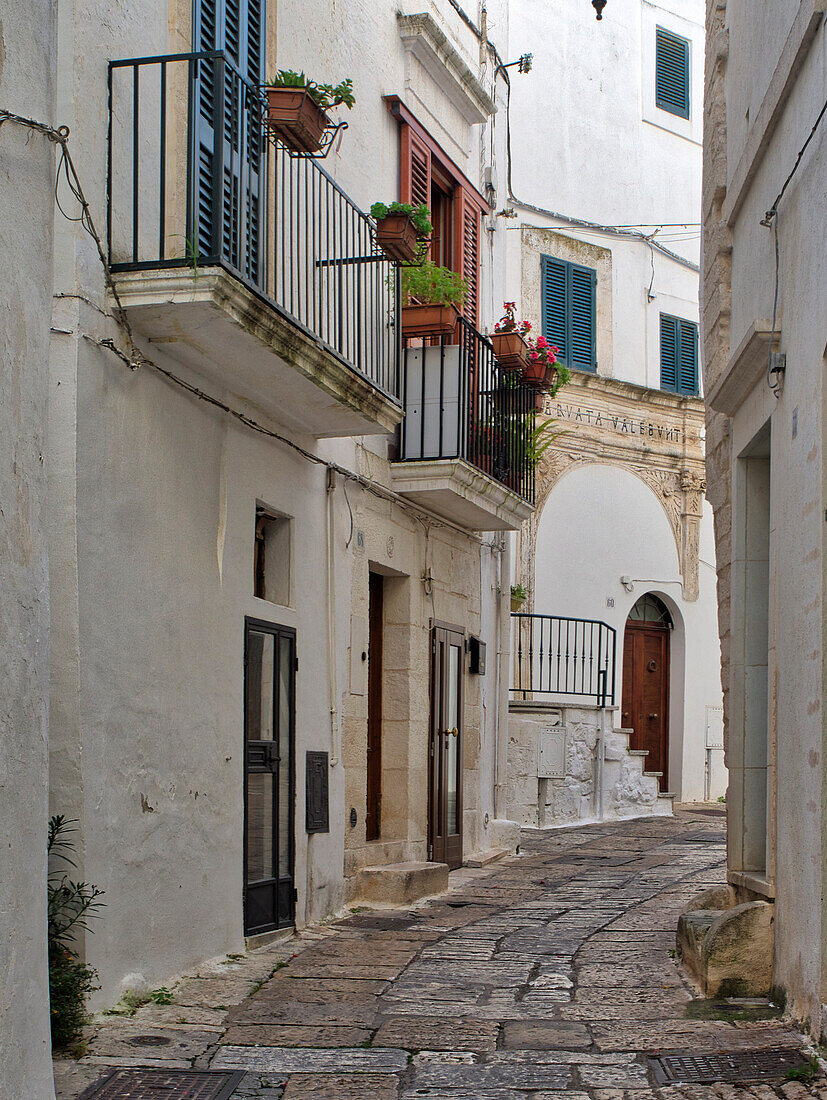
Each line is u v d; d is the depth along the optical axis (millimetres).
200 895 7391
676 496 19703
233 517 8000
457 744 12562
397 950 8086
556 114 18641
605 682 17156
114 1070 5320
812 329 6137
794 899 6172
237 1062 5508
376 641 11359
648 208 19844
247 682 8172
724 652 8789
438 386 11031
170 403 7195
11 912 4227
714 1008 6461
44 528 4617
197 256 6508
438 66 12047
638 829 15633
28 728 4418
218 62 6684
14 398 4387
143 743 6766
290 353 7453
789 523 6547
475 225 13492
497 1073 5375
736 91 8648
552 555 17984
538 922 9180
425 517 11734
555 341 18328
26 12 4574
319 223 8539
